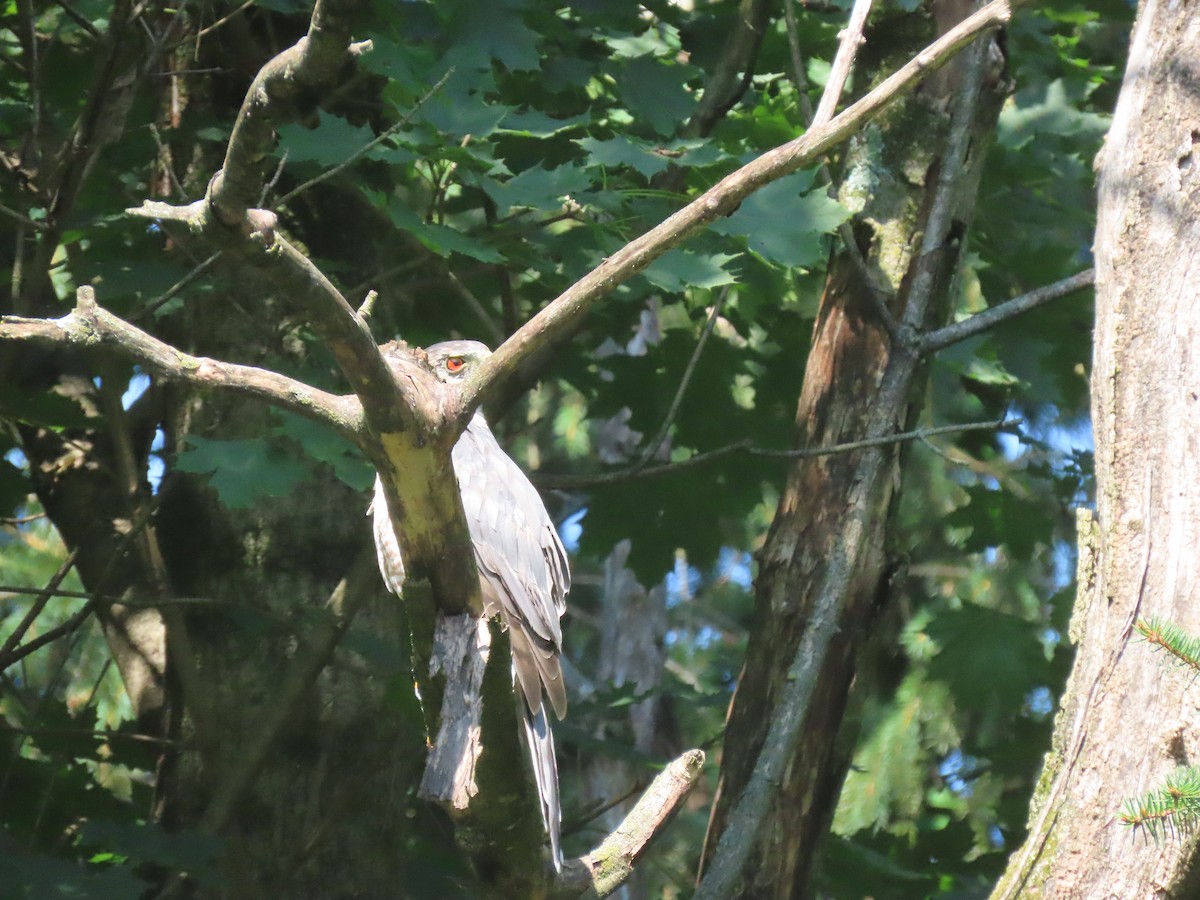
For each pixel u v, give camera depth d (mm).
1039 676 13336
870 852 12555
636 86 10773
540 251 10633
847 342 10250
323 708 10867
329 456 9195
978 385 14609
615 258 5152
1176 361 6469
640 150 9539
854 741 9867
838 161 11117
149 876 10867
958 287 10906
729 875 8812
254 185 4422
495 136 11234
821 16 12586
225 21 10992
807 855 9602
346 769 10820
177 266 10656
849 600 9883
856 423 10094
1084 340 13219
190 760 10930
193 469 9266
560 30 10828
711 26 12625
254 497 9555
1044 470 13484
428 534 5457
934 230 10227
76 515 12125
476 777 5496
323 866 10578
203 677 10953
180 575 11492
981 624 13484
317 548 11242
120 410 11109
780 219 9258
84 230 10820
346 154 8789
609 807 11742
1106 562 6426
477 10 9680
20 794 11414
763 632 9914
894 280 10203
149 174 12273
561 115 11680
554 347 11938
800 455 9758
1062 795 6207
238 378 5109
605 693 13234
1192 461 6289
